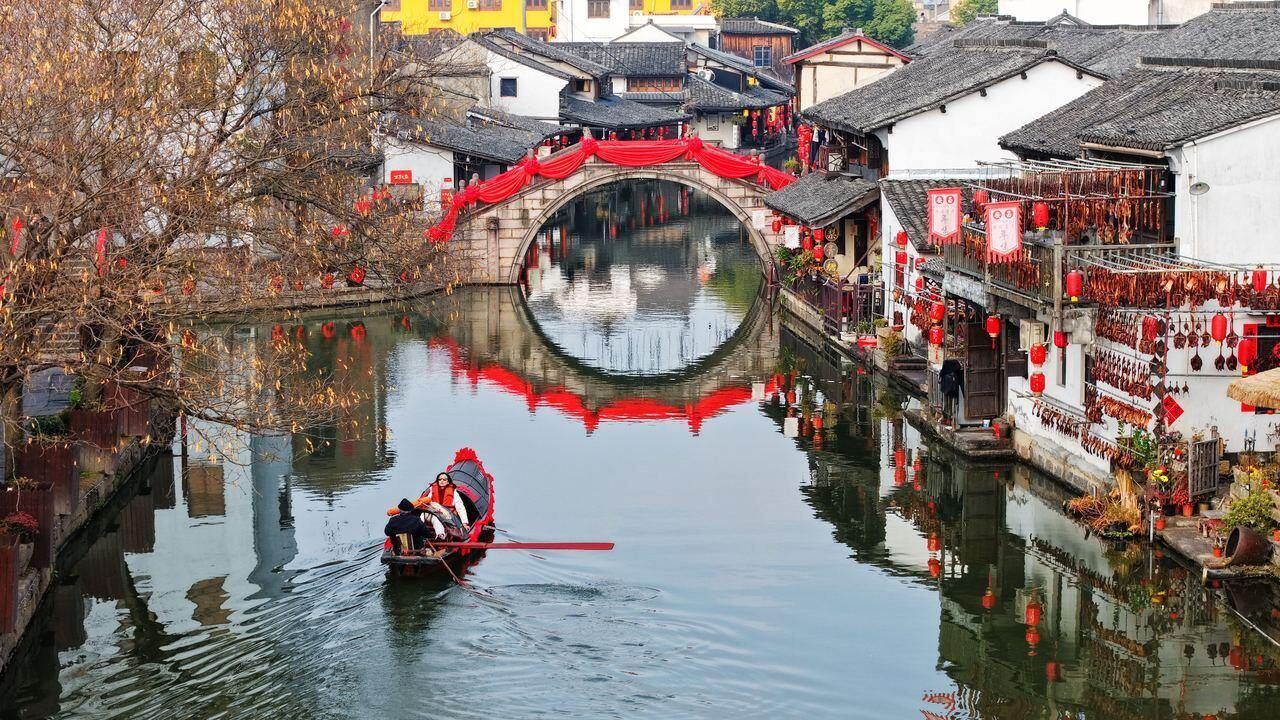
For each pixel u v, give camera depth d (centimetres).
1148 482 2714
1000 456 3362
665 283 6606
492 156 6694
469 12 11762
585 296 6253
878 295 4753
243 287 3225
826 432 3816
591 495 3206
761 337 5300
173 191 2769
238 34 3381
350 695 2092
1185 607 2491
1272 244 2819
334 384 4434
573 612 2441
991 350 3456
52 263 2366
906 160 4722
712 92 10312
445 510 2767
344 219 3406
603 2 12231
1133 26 6178
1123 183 2958
